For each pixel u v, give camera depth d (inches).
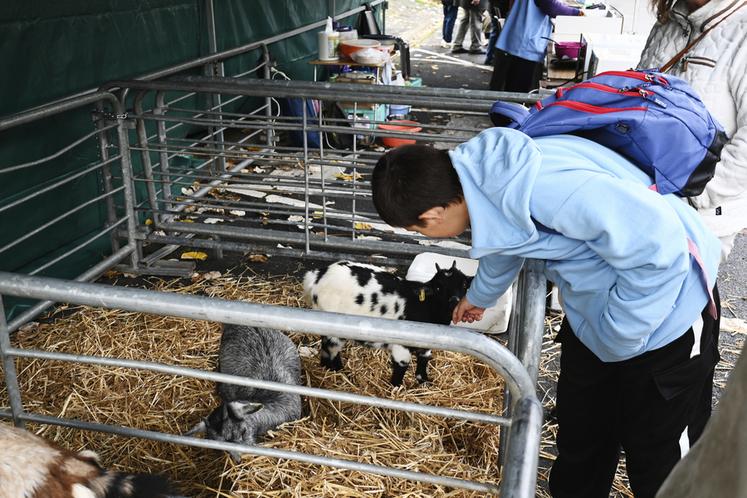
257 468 121.7
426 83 462.0
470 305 99.4
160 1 237.6
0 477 60.5
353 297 154.3
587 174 68.6
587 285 74.7
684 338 79.7
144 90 191.3
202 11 267.6
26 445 64.6
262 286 199.5
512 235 71.4
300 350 166.2
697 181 75.7
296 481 119.6
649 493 90.2
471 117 377.1
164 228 204.5
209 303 67.7
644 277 67.9
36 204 184.5
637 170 76.0
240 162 297.0
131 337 169.0
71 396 144.7
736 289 202.1
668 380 81.4
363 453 127.3
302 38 372.8
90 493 64.2
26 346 163.5
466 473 124.6
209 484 120.9
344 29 371.6
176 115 260.1
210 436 123.3
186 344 168.4
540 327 83.6
